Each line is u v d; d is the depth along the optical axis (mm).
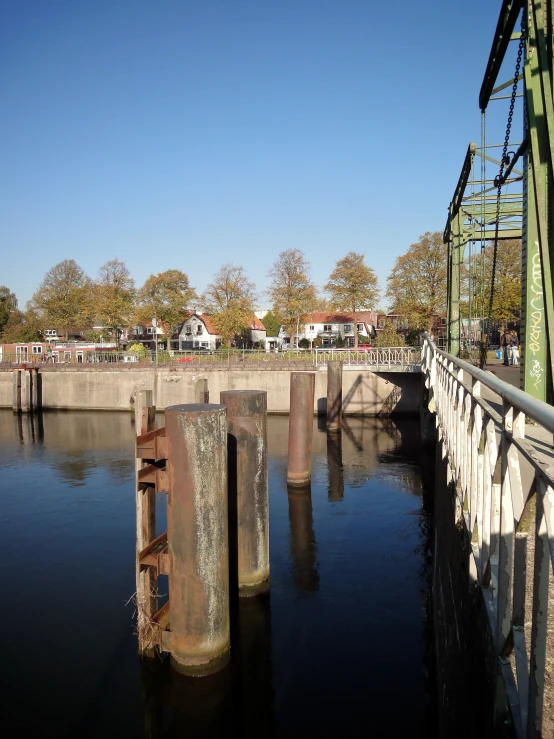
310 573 11242
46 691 7652
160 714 7156
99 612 9812
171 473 6922
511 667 2666
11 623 9492
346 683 7758
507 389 2713
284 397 35531
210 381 36906
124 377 38625
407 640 8781
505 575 2764
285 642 8750
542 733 2275
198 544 6938
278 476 19016
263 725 7000
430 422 22672
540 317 7168
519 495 2676
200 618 7051
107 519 14945
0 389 41031
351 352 40344
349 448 24062
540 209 5125
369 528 13820
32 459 23078
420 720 7004
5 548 12945
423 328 46156
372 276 52375
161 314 56219
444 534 6902
